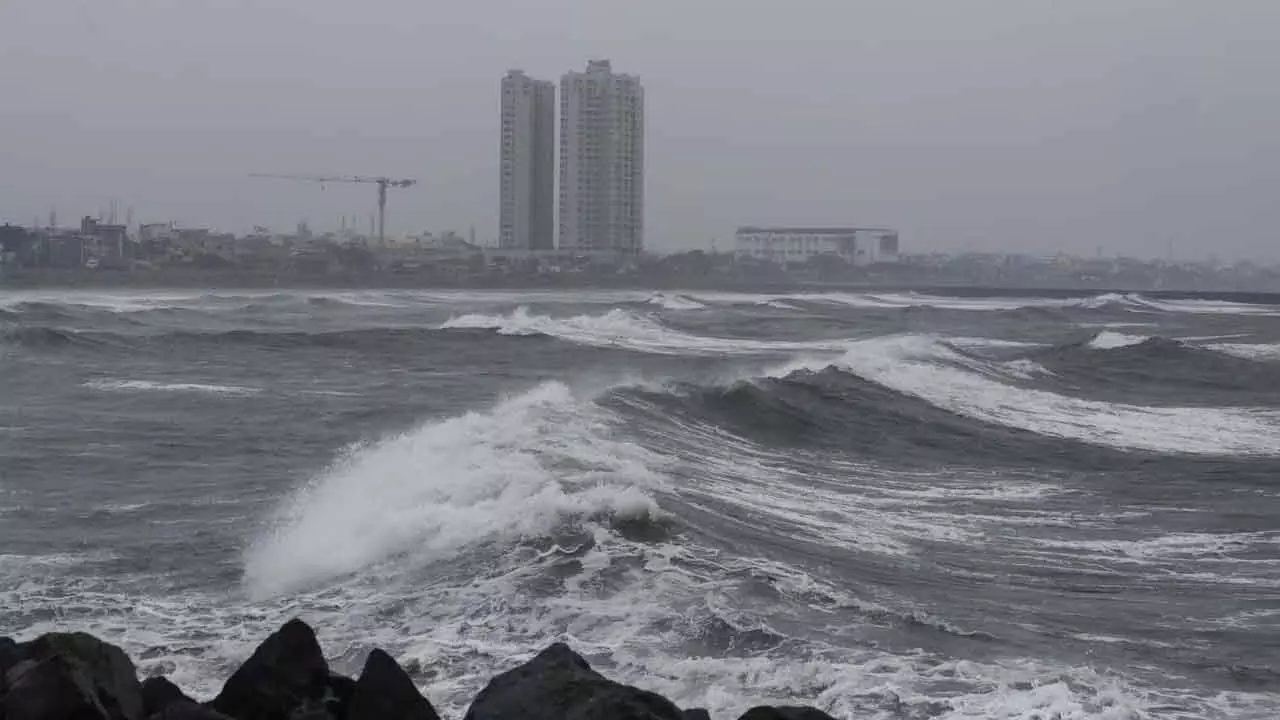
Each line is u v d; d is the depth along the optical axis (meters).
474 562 17.53
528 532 18.55
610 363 53.41
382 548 18.28
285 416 33.97
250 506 22.06
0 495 23.03
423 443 23.98
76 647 11.24
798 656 14.48
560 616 15.62
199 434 30.53
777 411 34.16
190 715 10.77
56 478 24.75
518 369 50.00
